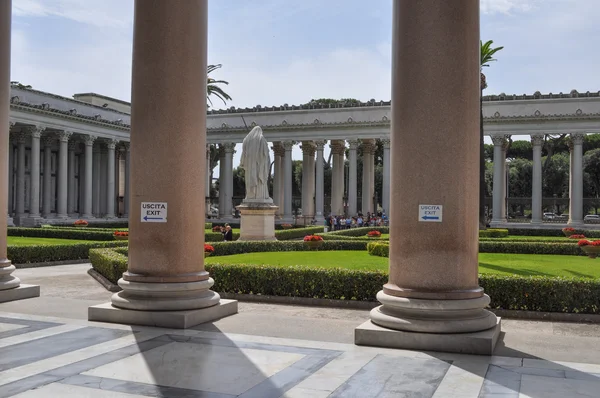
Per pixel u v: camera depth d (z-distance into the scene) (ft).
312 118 271.28
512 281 53.11
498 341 37.81
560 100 239.71
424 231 35.99
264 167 117.19
